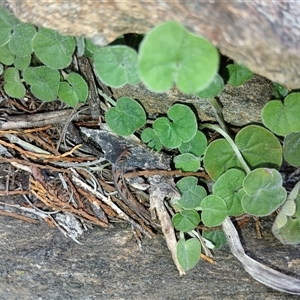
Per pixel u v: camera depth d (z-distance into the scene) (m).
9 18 0.23
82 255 0.24
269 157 0.25
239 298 0.24
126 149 0.25
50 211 0.25
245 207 0.24
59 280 0.23
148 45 0.18
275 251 0.25
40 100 0.27
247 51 0.19
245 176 0.24
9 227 0.25
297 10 0.20
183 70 0.18
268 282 0.24
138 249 0.25
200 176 0.26
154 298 0.24
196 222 0.25
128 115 0.25
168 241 0.25
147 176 0.25
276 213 0.27
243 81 0.23
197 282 0.24
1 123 0.25
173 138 0.24
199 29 0.19
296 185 0.25
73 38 0.23
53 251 0.24
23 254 0.24
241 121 0.26
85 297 0.23
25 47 0.24
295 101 0.23
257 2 0.19
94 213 0.25
